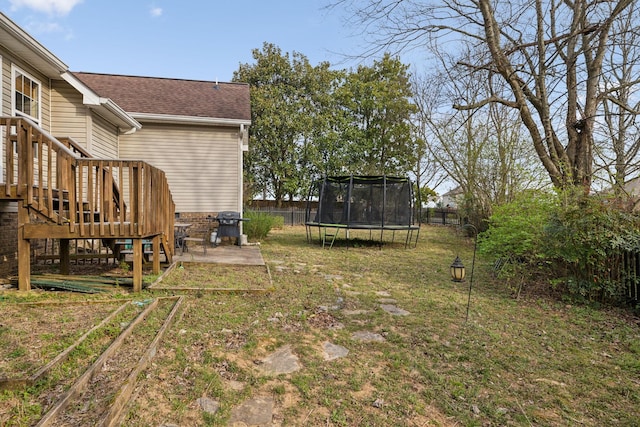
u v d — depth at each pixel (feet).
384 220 44.75
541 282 23.43
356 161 89.51
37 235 15.74
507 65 25.84
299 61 88.94
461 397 9.75
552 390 10.39
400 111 87.81
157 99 39.32
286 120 83.56
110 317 12.85
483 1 26.02
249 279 21.24
